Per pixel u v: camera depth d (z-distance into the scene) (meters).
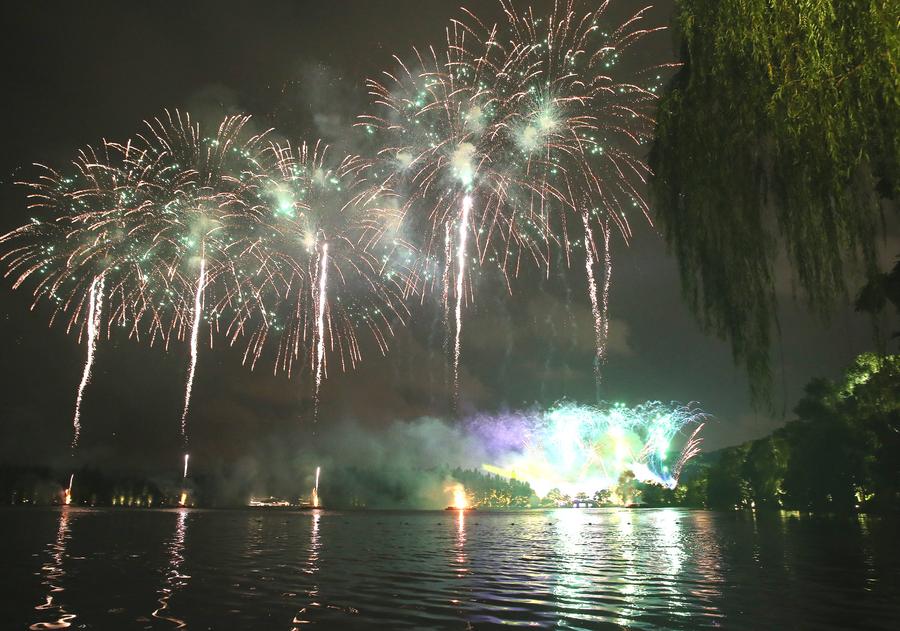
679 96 19.89
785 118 16.70
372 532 63.94
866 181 16.73
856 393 72.31
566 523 85.88
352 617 17.89
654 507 182.38
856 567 28.86
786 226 17.84
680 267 19.73
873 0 14.83
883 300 19.17
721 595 21.50
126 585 24.22
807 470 84.81
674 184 20.12
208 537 53.81
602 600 20.69
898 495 72.12
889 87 14.74
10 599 20.91
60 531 60.06
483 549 42.28
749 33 16.88
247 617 17.92
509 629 16.36
